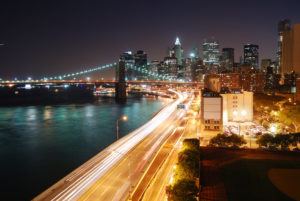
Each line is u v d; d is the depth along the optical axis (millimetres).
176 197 94375
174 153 159500
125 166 138375
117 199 105312
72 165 176000
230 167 131875
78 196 108188
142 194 108000
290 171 128000
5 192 141125
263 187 113812
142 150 166500
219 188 112875
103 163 143250
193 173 109625
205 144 174625
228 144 160500
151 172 130000
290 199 105938
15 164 179625
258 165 134000
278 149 156250
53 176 159375
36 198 107062
